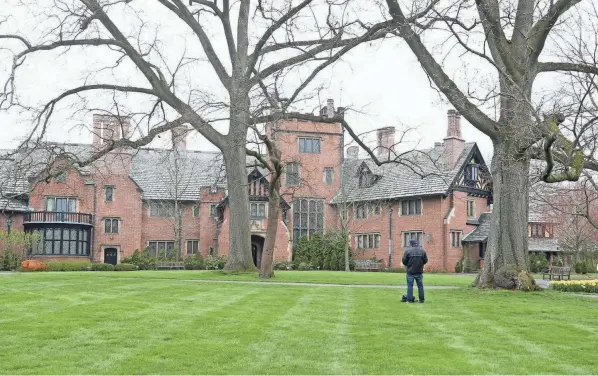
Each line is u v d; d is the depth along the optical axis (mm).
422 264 17125
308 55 27688
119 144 27906
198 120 26781
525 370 8797
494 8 19516
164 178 52375
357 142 28516
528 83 20844
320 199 54281
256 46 28188
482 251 49250
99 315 13398
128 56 29078
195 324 12281
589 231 51719
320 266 50000
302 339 10820
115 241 48969
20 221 46906
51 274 29266
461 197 48469
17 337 10836
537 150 19609
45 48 27703
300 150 53812
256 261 52062
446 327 12438
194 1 29047
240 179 30891
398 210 50531
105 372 8523
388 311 14836
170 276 27891
